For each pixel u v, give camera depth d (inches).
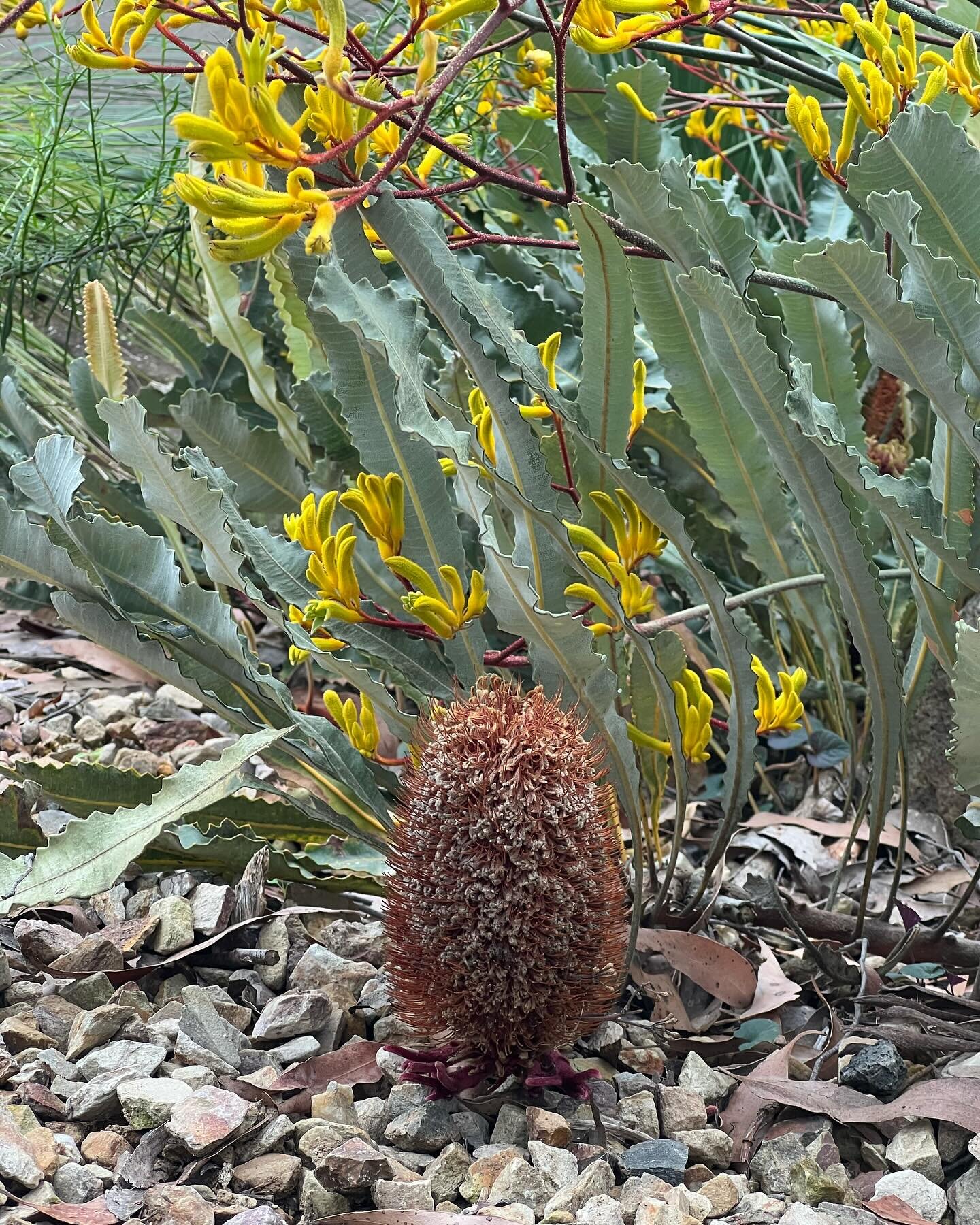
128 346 65.0
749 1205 27.9
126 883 35.9
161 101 64.2
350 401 32.4
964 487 34.0
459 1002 28.7
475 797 28.3
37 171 60.7
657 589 44.6
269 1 34.6
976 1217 28.1
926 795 41.1
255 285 46.7
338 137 29.0
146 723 44.1
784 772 43.7
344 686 47.8
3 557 31.4
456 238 35.6
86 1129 29.0
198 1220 26.8
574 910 28.4
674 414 41.5
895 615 43.1
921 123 32.2
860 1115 29.4
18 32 30.2
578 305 46.3
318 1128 28.5
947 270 31.3
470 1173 28.1
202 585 47.0
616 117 40.6
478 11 28.9
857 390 39.1
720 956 32.7
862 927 34.4
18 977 32.8
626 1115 29.6
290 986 32.9
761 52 38.9
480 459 30.7
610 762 31.8
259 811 34.3
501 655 33.0
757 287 44.8
